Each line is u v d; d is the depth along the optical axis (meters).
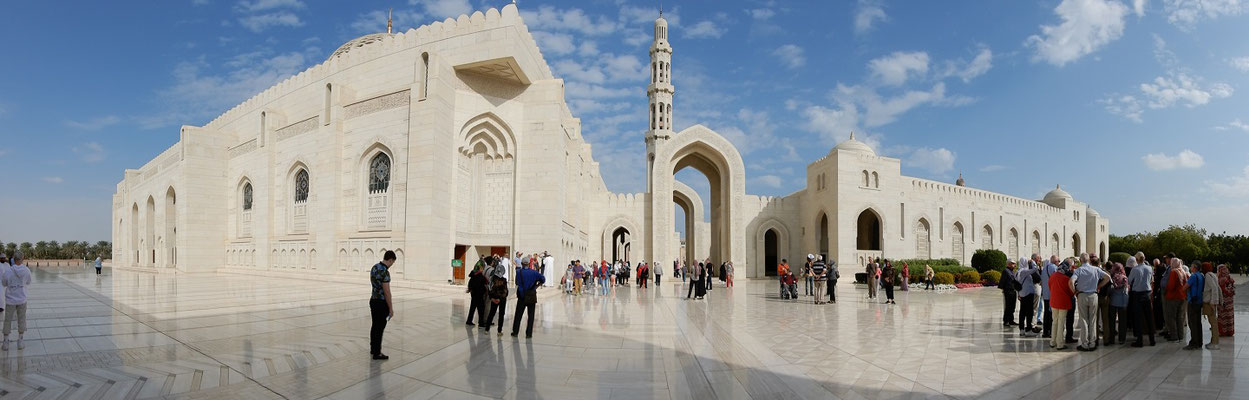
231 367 8.22
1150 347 11.17
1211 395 7.36
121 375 7.56
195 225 34.16
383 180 25.98
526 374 8.44
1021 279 13.56
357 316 13.95
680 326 14.09
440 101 24.28
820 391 7.66
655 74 53.31
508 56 24.89
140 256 46.34
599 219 43.44
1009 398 7.27
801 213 48.62
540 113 27.62
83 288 22.44
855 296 25.44
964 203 51.00
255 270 31.48
